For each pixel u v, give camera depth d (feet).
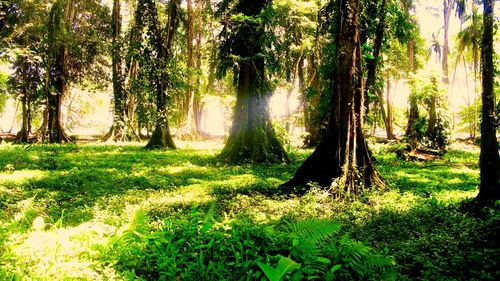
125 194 31.83
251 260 12.53
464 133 170.09
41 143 97.96
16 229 15.97
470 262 15.78
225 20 61.57
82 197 30.19
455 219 23.41
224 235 14.05
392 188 35.32
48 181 36.58
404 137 76.69
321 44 61.77
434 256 17.17
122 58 100.53
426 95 82.89
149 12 81.25
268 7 61.00
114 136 107.45
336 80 35.50
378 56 56.54
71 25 105.40
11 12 86.28
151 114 85.71
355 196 32.12
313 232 14.06
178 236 14.38
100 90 115.34
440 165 59.88
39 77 98.94
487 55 28.35
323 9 49.03
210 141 121.60
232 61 60.44
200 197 31.37
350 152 34.32
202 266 12.32
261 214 25.11
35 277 11.55
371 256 13.65
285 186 36.45
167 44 82.94
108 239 14.11
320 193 32.27
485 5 28.53
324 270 12.50
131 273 12.01
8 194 29.60
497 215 19.89
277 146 60.85
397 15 57.72
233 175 45.57
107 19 114.93
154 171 46.91
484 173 27.96
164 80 82.28
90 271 12.01
